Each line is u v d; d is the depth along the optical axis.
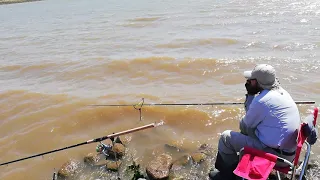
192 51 12.38
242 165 3.83
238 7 22.16
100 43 15.09
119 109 7.75
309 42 12.33
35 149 6.55
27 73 11.38
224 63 10.48
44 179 5.62
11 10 37.16
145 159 5.89
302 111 6.98
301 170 4.08
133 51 13.08
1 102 8.68
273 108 4.09
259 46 12.34
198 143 6.29
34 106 8.34
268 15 18.53
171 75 9.97
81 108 7.95
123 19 21.20
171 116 7.30
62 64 11.88
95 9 29.52
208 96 8.20
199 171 5.39
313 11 18.53
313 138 3.99
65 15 27.22
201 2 26.80
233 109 7.34
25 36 18.69
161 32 16.33
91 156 5.97
